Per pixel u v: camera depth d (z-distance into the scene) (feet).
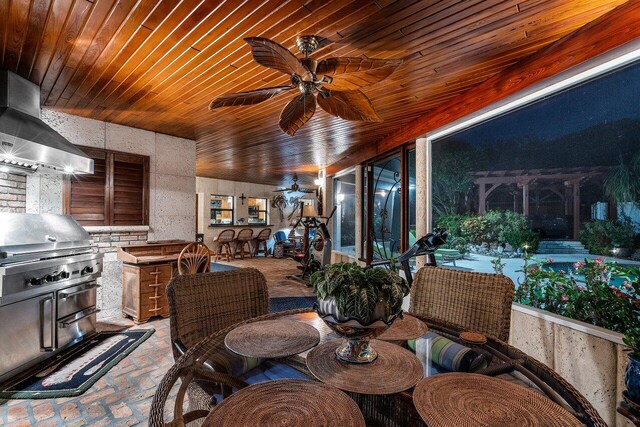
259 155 19.27
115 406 6.84
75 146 11.25
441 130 11.50
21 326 8.04
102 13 6.06
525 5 5.65
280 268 25.32
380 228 17.13
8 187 10.44
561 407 3.10
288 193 38.78
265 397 3.19
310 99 7.45
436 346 4.76
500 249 9.67
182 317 5.57
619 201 6.62
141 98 10.36
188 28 6.48
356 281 3.74
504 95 8.33
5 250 7.57
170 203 14.97
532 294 8.44
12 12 6.05
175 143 15.11
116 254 13.23
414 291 6.96
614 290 6.54
